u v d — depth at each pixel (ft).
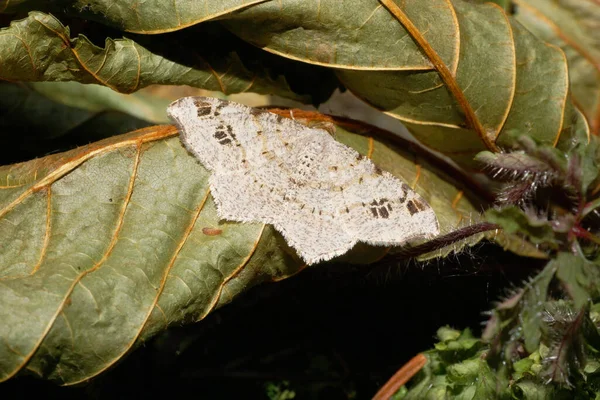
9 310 0.56
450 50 0.60
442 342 0.60
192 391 0.64
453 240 0.60
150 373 0.63
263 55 0.62
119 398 0.63
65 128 0.65
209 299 0.59
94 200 0.59
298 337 0.65
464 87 0.61
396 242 0.59
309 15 0.60
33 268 0.58
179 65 0.61
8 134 0.64
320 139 0.60
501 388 0.57
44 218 0.58
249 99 0.71
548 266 0.56
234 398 0.64
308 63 0.62
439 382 0.59
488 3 0.62
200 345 0.64
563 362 0.57
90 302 0.57
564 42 0.66
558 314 0.58
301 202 0.59
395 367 0.64
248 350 0.65
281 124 0.60
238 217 0.59
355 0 0.60
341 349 0.65
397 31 0.60
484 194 0.64
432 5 0.60
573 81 0.66
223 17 0.60
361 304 0.65
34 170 0.59
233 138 0.60
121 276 0.58
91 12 0.60
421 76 0.61
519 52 0.61
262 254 0.60
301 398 0.64
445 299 0.64
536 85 0.61
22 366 0.56
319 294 0.65
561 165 0.57
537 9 0.66
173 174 0.59
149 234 0.59
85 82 0.60
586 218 0.62
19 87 0.65
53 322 0.57
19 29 0.58
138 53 0.60
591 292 0.57
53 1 0.59
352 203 0.59
